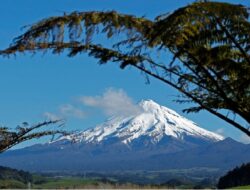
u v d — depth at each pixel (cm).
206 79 1264
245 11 1190
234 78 1252
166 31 1201
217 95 1302
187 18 1187
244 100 1261
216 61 1230
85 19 1225
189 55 1248
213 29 1212
